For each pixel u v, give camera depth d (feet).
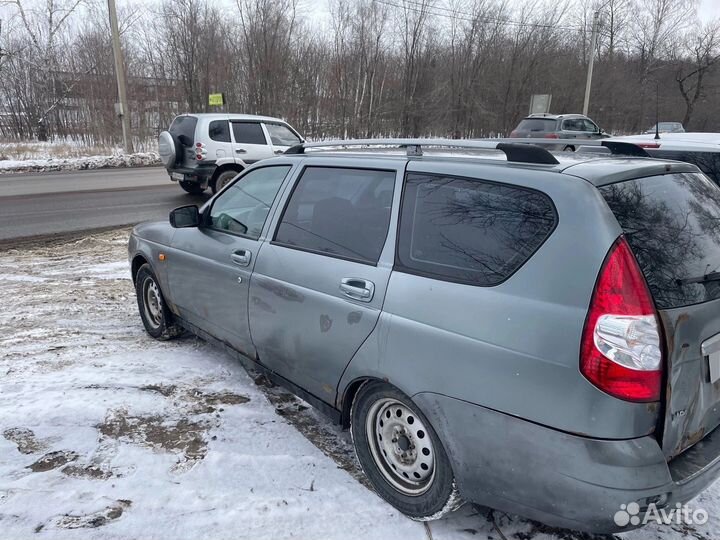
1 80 98.68
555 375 6.23
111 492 8.50
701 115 86.33
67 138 103.14
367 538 7.71
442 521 8.13
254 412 11.12
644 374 6.02
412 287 7.74
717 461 6.78
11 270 22.17
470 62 116.98
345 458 9.68
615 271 6.11
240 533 7.72
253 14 99.30
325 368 9.18
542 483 6.51
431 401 7.36
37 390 11.62
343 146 10.92
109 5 67.15
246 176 12.23
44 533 7.60
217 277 11.78
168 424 10.54
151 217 34.58
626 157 8.36
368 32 108.06
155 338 14.98
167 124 101.65
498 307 6.76
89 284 20.27
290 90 104.17
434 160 8.46
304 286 9.45
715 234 7.56
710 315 6.70
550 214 6.73
